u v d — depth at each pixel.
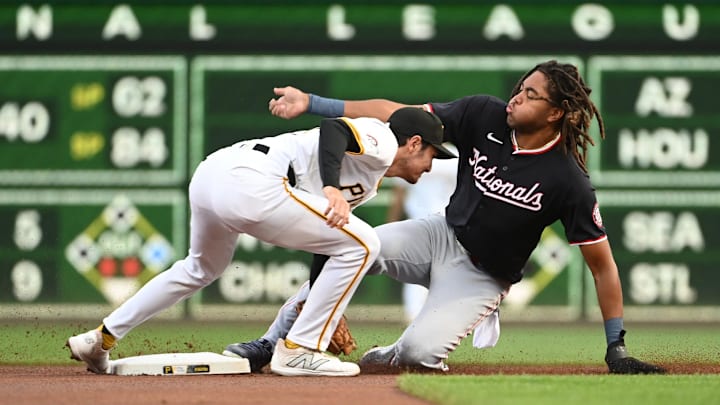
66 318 43.00
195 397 16.97
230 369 21.19
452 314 22.08
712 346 32.09
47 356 27.62
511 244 21.92
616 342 21.45
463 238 22.16
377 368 22.80
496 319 23.45
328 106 21.53
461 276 22.48
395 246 22.67
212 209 20.03
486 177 21.69
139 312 20.88
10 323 41.66
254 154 20.02
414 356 21.95
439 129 20.92
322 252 20.36
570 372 22.86
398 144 20.62
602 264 21.55
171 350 29.72
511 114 21.03
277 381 19.61
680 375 20.27
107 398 16.84
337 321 20.66
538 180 21.19
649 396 16.53
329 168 19.33
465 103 22.23
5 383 19.23
